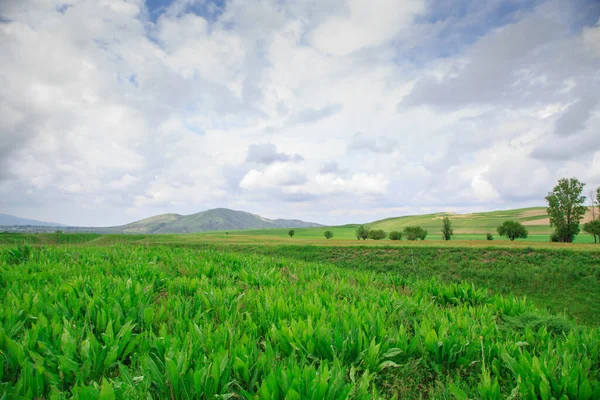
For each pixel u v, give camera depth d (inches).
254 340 203.3
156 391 160.9
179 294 322.3
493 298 400.2
